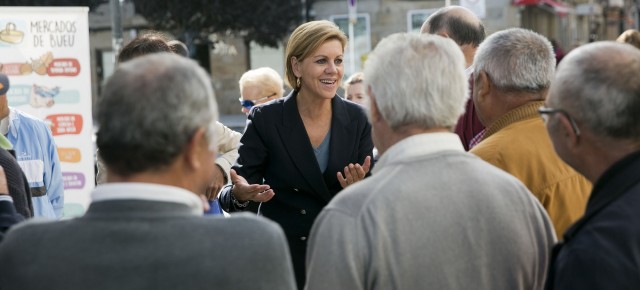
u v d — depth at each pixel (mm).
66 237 1859
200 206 1963
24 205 2990
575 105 2121
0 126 4426
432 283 2195
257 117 3773
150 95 1854
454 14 4125
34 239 1879
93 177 6891
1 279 1880
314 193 3693
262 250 1877
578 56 2152
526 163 2652
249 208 3818
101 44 24141
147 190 1865
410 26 23828
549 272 2133
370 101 2355
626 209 1998
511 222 2283
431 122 2271
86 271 1822
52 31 6707
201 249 1843
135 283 1812
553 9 28562
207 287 1824
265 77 5309
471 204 2240
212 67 24484
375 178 2252
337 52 3709
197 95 1896
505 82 2715
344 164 3738
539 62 2703
